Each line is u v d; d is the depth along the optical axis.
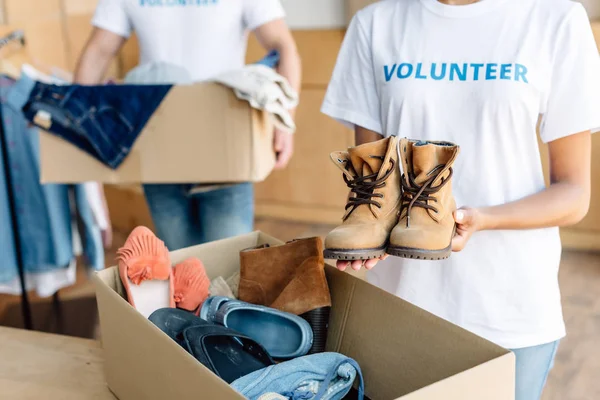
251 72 1.75
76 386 1.12
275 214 4.26
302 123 3.98
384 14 1.33
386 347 1.05
